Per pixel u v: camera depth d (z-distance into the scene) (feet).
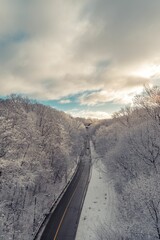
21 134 113.19
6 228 75.46
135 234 53.67
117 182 120.98
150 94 86.43
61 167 165.68
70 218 93.45
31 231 80.74
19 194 101.30
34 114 165.48
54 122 183.01
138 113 118.93
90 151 350.02
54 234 79.05
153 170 77.61
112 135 197.57
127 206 71.20
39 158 126.11
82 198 121.08
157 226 48.83
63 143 178.70
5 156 94.48
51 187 136.26
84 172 199.11
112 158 146.72
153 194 54.19
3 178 90.22
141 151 91.20
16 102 154.40
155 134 87.25
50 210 103.14
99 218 89.61
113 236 57.47
